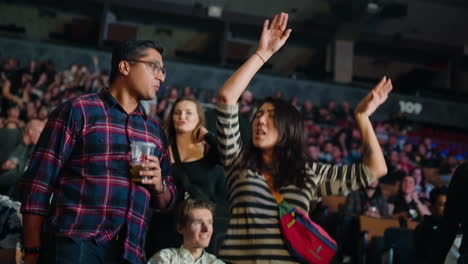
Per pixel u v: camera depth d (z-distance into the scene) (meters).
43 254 1.69
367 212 6.43
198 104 2.99
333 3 13.95
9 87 10.29
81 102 1.82
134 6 14.05
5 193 3.70
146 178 1.76
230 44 15.30
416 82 15.88
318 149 10.41
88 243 1.69
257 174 1.65
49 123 1.78
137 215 1.79
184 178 2.79
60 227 1.70
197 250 2.54
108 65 11.59
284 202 1.60
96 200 1.73
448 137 12.75
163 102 9.78
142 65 1.90
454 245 2.91
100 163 1.76
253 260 1.56
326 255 1.56
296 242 1.55
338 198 7.46
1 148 4.47
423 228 3.89
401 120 12.45
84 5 14.20
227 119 1.71
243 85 1.73
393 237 4.22
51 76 10.88
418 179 9.96
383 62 16.09
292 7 14.45
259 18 14.62
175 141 2.91
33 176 1.71
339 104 12.48
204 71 12.23
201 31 15.06
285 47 15.69
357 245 5.67
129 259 1.71
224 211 2.92
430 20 14.70
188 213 2.52
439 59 15.77
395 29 14.88
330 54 15.28
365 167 1.66
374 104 1.69
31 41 11.34
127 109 1.91
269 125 1.69
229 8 14.52
